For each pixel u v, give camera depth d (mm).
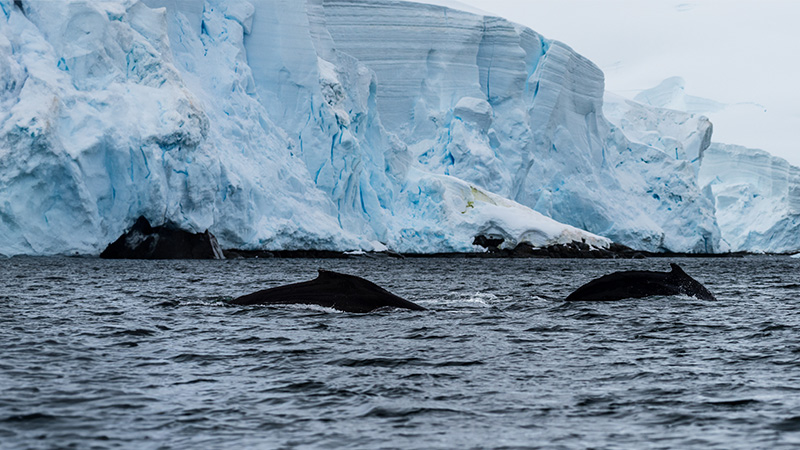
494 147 166125
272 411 16969
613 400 18203
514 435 15250
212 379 20234
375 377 20688
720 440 14906
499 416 16703
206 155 107250
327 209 128000
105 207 101250
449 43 167125
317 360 23000
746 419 16484
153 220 102812
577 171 175125
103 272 71562
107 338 27031
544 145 172625
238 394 18547
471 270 92312
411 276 77750
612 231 169500
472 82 168375
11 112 96000
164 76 108750
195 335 27609
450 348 25297
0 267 75312
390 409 17219
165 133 102125
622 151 186500
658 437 15133
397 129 162625
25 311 36188
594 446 14516
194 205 106250
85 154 97562
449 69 167250
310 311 33250
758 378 20844
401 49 163250
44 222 96375
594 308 36250
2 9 106125
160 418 16250
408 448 14336
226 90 124750
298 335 27516
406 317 32281
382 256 129500
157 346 25328
